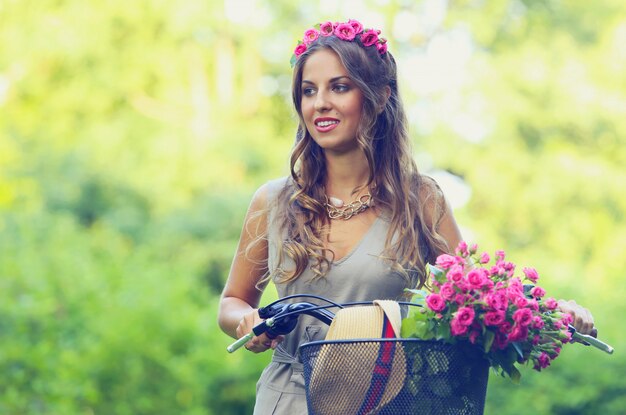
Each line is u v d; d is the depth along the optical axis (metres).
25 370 8.62
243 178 20.89
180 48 22.91
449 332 3.06
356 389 3.10
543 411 9.44
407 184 3.82
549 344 3.20
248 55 23.05
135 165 20.62
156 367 9.44
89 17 22.34
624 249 20.30
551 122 21.36
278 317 3.26
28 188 16.03
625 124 21.22
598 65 21.61
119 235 17.52
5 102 22.48
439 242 3.82
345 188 3.82
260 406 3.69
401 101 3.94
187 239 18.11
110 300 10.02
